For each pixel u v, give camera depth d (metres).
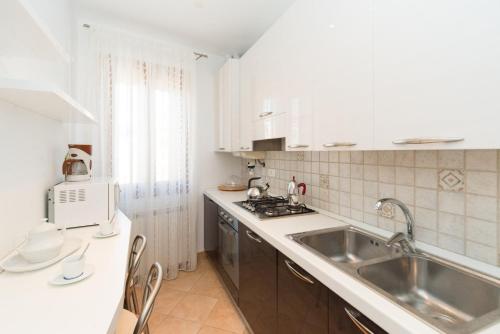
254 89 2.11
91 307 0.75
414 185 1.22
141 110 2.38
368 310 0.75
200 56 2.73
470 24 0.70
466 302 0.92
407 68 0.87
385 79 0.95
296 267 1.15
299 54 1.47
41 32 0.88
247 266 1.73
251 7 1.98
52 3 1.52
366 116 1.03
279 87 1.70
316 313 1.01
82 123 2.04
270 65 1.82
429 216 1.15
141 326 0.82
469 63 0.70
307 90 1.41
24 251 0.99
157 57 2.46
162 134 2.50
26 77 1.24
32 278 0.92
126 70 2.30
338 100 1.18
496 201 0.93
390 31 0.93
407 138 0.87
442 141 0.76
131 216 2.34
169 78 2.52
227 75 2.59
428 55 0.80
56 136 1.76
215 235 2.58
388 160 1.35
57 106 1.17
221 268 2.40
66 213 1.49
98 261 1.07
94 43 2.16
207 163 2.99
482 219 0.97
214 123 3.00
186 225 2.67
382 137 0.97
